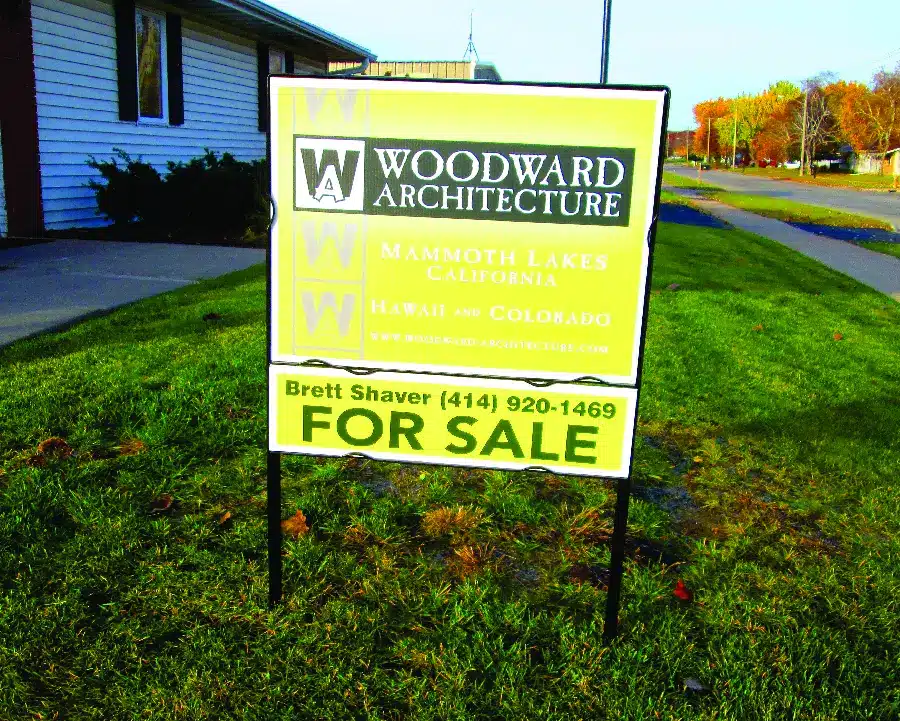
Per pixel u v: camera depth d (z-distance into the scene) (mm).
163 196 12055
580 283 2441
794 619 2785
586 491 3750
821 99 89812
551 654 2584
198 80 15719
